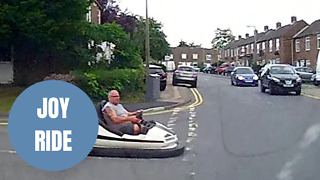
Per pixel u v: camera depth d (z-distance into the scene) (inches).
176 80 1381.6
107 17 1813.5
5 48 919.0
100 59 1046.4
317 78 1346.0
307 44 2315.5
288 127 512.7
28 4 762.2
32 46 855.7
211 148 394.9
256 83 1392.7
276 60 2679.6
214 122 568.1
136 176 298.7
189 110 724.7
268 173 305.1
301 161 340.2
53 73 876.0
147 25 860.6
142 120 375.9
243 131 488.1
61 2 801.6
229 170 314.2
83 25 856.3
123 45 1143.6
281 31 2669.8
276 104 788.6
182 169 318.0
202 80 1867.6
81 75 760.3
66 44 866.8
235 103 820.0
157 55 2343.8
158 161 344.8
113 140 357.1
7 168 317.7
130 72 891.4
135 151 355.6
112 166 327.3
